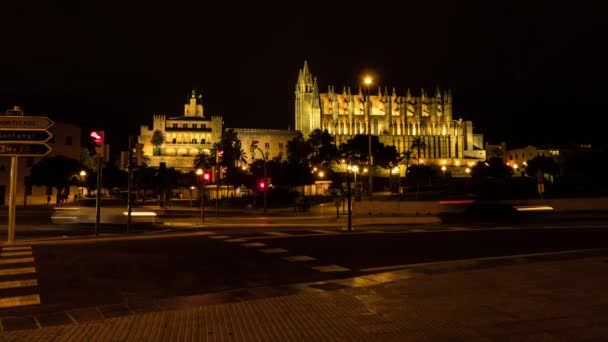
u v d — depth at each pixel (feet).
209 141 497.46
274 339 20.52
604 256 43.65
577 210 125.29
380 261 43.73
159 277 36.42
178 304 27.96
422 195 206.39
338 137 582.76
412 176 439.22
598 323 21.71
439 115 620.49
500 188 222.48
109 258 44.55
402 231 70.28
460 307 25.31
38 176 213.46
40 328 22.76
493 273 35.24
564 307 24.73
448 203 121.39
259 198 220.64
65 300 29.19
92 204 92.99
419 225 91.20
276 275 37.50
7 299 29.30
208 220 113.50
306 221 109.19
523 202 116.37
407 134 604.90
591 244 53.93
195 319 24.08
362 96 611.47
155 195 334.65
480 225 87.66
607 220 99.09
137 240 58.44
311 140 486.38
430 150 605.73
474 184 259.19
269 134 540.11
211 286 33.50
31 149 55.47
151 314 25.26
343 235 64.08
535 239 58.70
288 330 21.84
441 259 44.52
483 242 56.18
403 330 21.45
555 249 50.19
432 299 27.35
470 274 35.14
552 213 105.70
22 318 24.88
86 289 32.24
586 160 306.96
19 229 79.87
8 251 48.47
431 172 442.09
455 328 21.52
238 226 90.48
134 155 72.18
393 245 53.98
